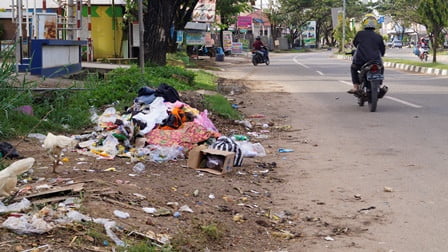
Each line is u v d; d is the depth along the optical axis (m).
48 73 13.04
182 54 30.55
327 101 14.61
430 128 9.84
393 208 5.47
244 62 40.53
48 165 6.30
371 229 4.94
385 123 10.56
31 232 3.75
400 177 6.59
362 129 10.01
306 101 14.80
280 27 86.44
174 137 7.58
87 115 9.52
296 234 4.85
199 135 7.71
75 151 7.18
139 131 7.59
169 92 8.79
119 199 4.91
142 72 12.76
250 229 4.89
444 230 4.82
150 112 8.05
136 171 6.35
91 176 5.85
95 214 4.33
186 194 5.62
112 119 8.65
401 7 79.31
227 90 17.81
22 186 5.16
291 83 20.81
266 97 15.98
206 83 18.09
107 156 6.98
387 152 7.99
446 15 29.23
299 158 7.80
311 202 5.75
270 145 8.80
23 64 12.62
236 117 11.46
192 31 37.19
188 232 4.49
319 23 95.75
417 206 5.50
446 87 17.86
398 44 88.12
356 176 6.71
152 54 18.19
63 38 16.28
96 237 3.86
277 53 70.56
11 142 7.50
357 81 12.78
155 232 4.31
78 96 10.73
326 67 32.34
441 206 5.46
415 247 4.48
